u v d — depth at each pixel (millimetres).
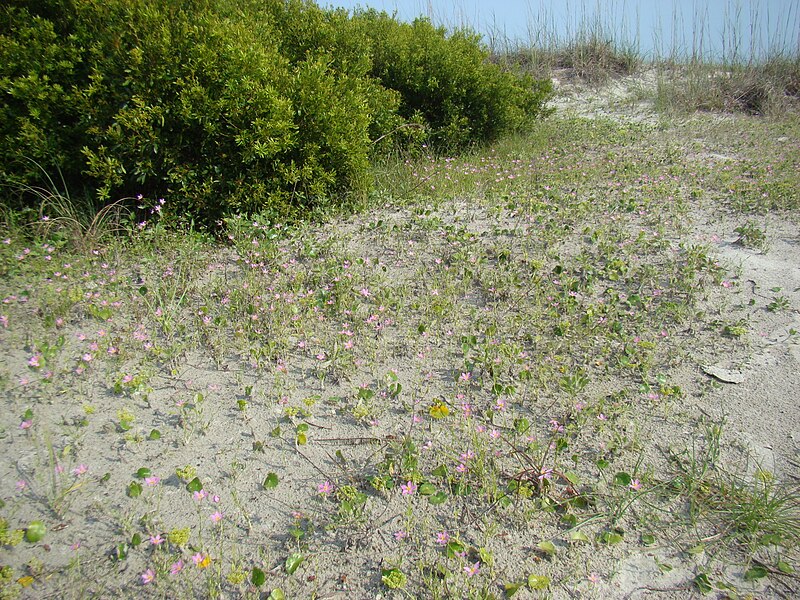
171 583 2385
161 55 4891
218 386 3465
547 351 3824
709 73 12812
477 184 6879
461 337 3836
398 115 8039
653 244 5207
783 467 3033
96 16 5039
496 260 4918
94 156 4781
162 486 2816
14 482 2787
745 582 2484
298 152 5625
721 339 4031
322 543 2584
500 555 2551
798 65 12688
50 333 3803
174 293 4250
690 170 7535
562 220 5723
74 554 2482
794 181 7016
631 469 2986
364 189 6047
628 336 3979
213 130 4980
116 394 3352
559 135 9617
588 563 2535
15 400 3258
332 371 3617
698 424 3289
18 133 4844
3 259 4391
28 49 4820
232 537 2598
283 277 4547
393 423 3242
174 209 5102
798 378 3658
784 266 4984
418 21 9070
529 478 2875
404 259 4938
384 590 2400
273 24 6570
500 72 9188
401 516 2715
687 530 2689
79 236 4723
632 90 12766
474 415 3299
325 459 3004
